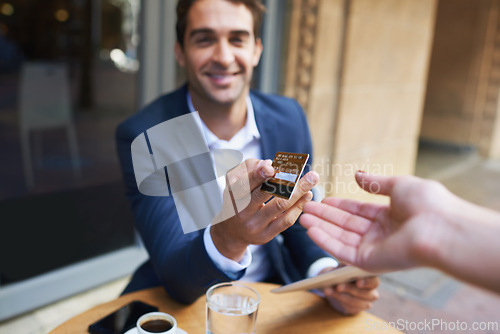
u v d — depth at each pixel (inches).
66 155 182.7
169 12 103.6
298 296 49.1
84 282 101.3
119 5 133.4
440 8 293.4
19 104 166.9
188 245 41.5
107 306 45.1
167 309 44.9
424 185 25.5
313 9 124.2
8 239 122.7
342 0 129.6
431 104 308.3
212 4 47.8
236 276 38.3
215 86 50.3
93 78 167.0
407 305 103.6
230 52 49.1
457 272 21.6
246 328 35.2
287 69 125.3
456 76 296.5
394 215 27.4
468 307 105.0
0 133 173.8
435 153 296.0
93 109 173.3
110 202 155.4
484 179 235.8
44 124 168.4
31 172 170.4
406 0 155.6
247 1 49.4
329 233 31.0
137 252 111.7
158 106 53.9
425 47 176.2
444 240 22.0
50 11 154.9
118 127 53.4
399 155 176.4
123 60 134.1
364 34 138.8
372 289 44.2
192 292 42.5
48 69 163.9
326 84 133.0
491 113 291.3
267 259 56.4
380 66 150.9
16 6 149.9
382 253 25.5
